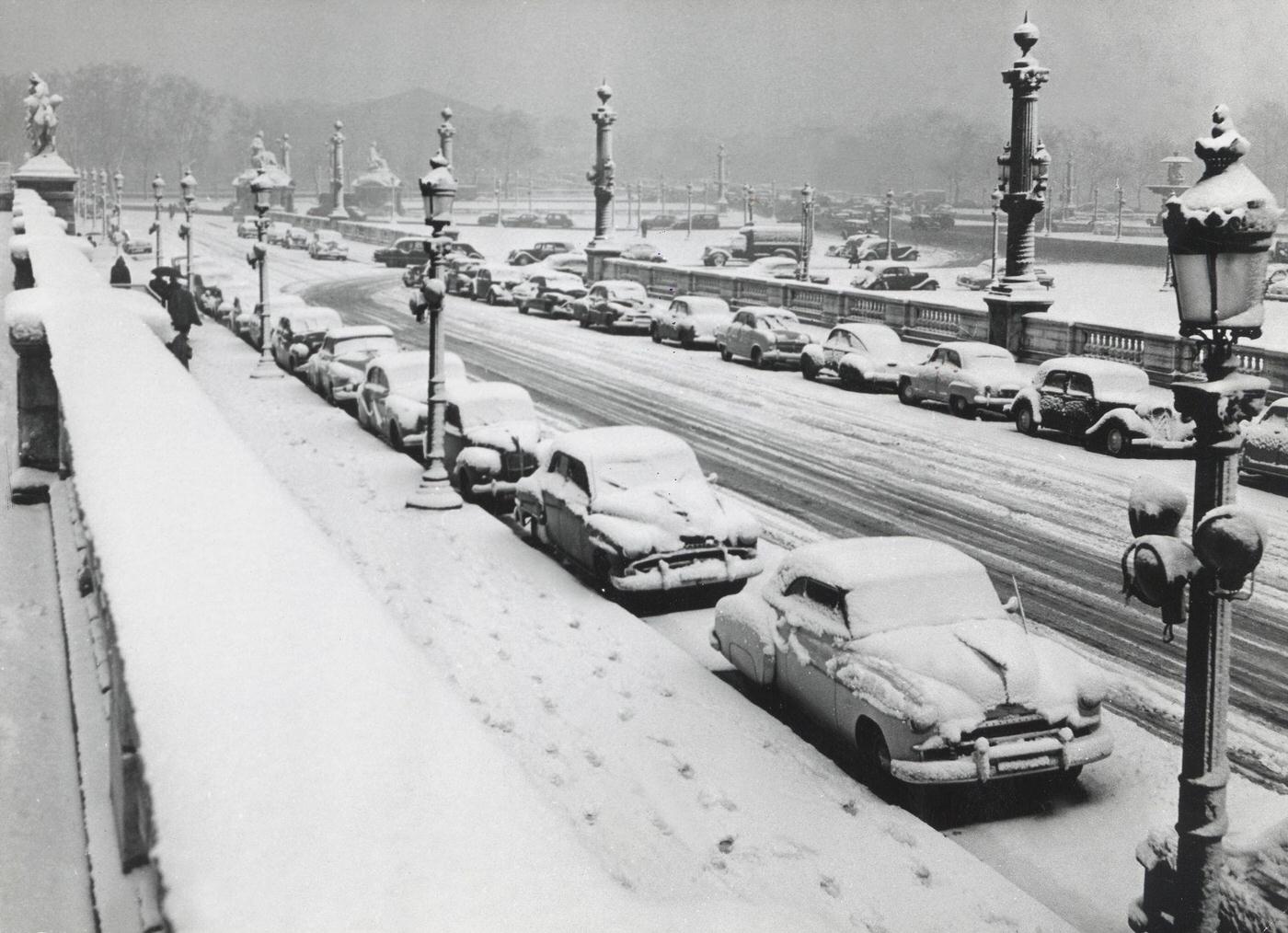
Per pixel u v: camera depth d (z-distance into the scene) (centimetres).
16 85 6881
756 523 1467
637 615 1426
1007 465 2269
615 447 1555
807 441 2483
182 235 4181
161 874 153
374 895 151
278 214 12175
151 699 187
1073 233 6900
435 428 1847
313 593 235
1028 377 2798
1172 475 2175
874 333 3200
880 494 2022
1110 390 2412
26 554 571
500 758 191
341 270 7319
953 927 741
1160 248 6016
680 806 899
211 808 163
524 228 10844
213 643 207
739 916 197
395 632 223
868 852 835
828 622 1035
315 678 199
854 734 977
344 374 2750
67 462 616
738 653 1155
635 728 1046
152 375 452
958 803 945
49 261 938
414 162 15425
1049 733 921
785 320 3566
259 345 3666
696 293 5191
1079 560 1642
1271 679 1214
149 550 252
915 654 953
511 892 158
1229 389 617
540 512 1611
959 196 8506
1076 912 793
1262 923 632
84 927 288
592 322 4472
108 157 13225
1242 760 1019
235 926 143
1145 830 901
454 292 5909
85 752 336
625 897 170
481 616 1348
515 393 2100
